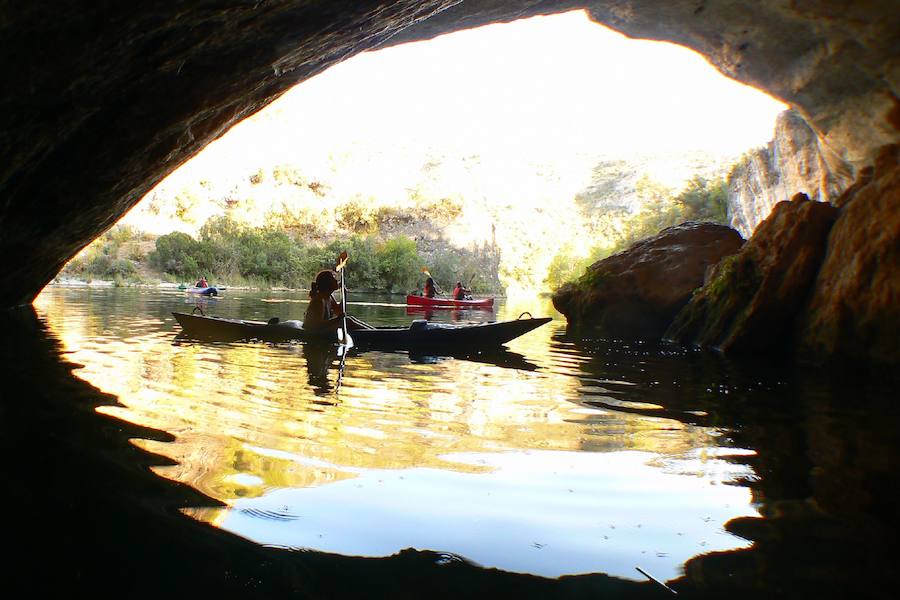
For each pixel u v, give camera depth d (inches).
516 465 93.1
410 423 118.3
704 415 135.9
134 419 110.4
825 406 149.6
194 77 142.9
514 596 55.2
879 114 346.3
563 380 181.8
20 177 151.3
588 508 76.2
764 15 333.1
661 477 89.3
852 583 58.4
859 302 238.4
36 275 301.7
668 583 58.1
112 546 61.1
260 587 54.9
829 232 271.4
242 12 120.1
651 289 370.3
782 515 75.3
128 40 109.4
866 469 94.9
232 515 70.0
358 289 1066.7
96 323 289.4
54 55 100.7
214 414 117.8
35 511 68.2
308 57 174.2
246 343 239.9
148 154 178.7
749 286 284.4
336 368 189.0
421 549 63.7
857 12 292.2
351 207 1365.7
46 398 124.6
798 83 376.5
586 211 2406.5
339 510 72.8
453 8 275.3
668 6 358.0
